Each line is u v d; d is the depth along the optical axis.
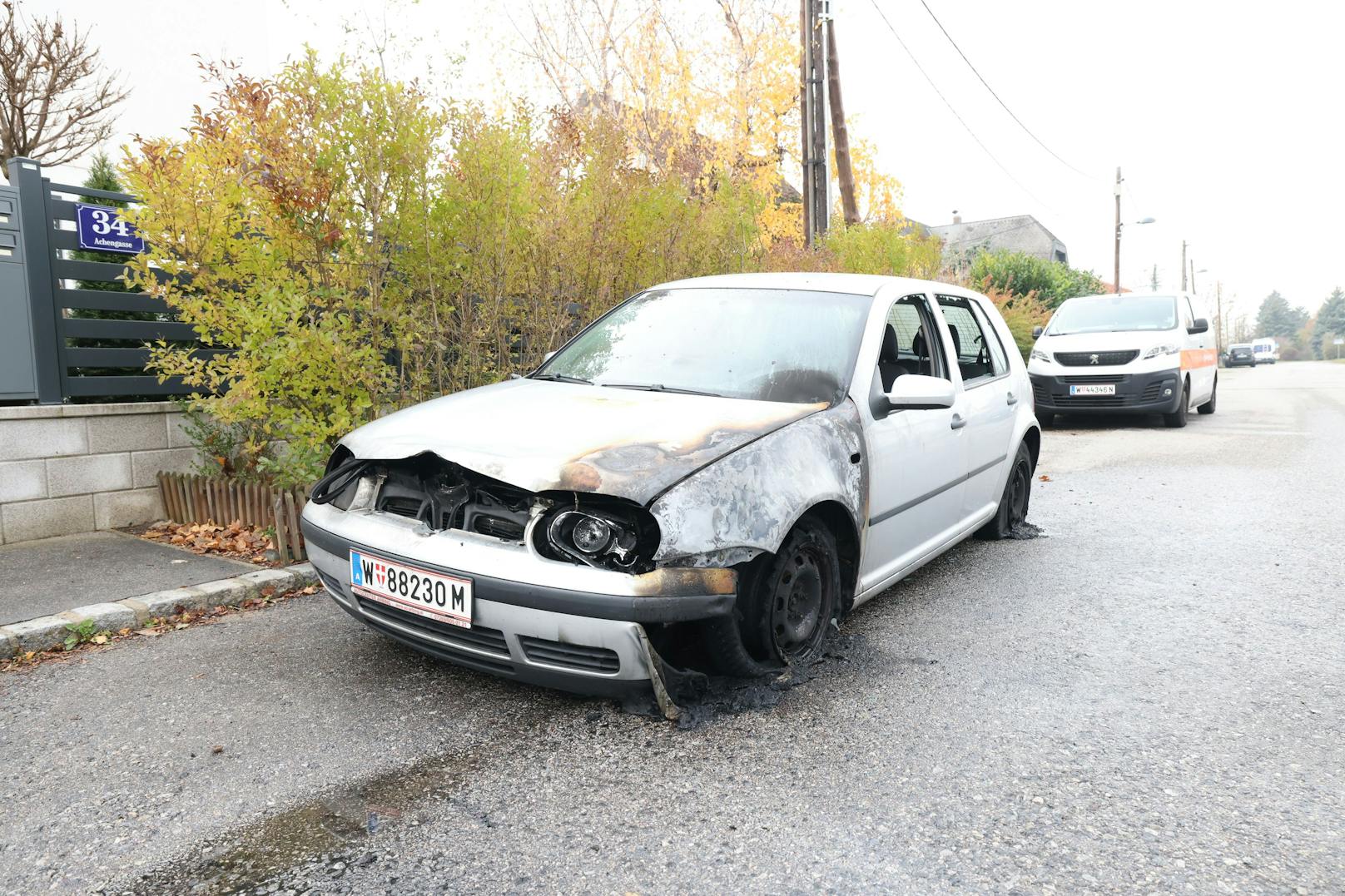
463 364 6.41
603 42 16.50
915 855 2.37
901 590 4.87
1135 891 2.23
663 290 4.68
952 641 4.04
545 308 6.80
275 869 2.30
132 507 5.91
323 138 5.25
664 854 2.37
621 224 7.23
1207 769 2.88
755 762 2.87
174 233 5.16
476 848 2.40
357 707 3.28
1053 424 13.58
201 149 5.27
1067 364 12.41
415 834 2.47
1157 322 12.77
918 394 3.81
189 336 6.24
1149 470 9.04
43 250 5.54
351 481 3.41
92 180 6.92
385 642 3.96
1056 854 2.38
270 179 4.96
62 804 2.62
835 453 3.44
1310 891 2.23
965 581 5.05
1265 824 2.54
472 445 3.04
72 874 2.28
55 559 5.03
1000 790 2.72
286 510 4.98
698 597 2.82
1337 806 2.65
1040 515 6.90
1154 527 6.44
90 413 5.66
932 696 3.41
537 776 2.78
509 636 2.85
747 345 3.98
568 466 2.83
